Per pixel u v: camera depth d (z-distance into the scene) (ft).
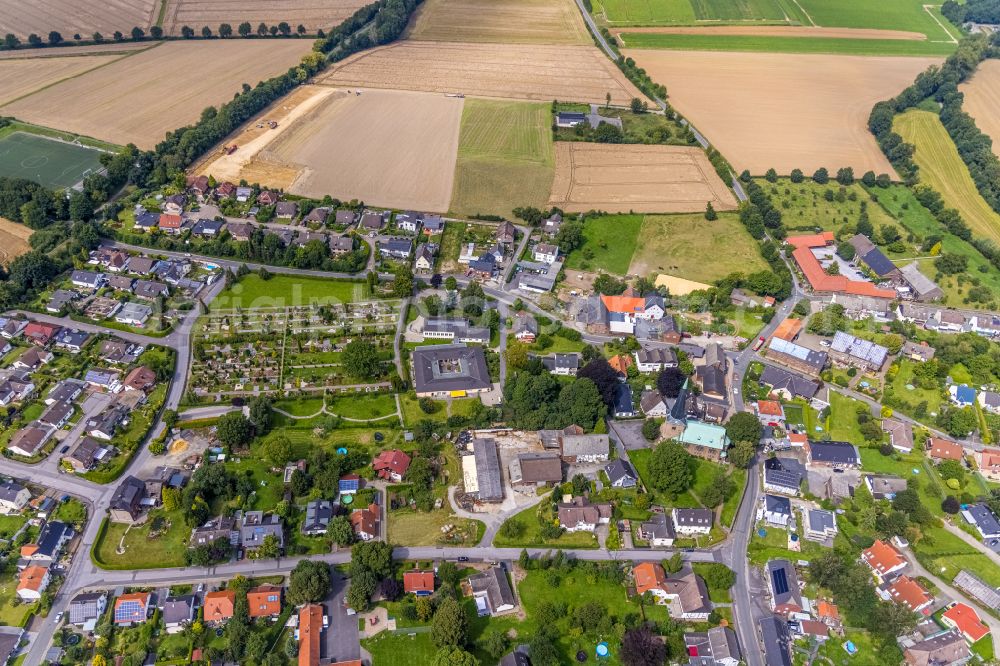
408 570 465.47
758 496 535.60
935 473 555.28
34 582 439.63
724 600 458.09
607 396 587.68
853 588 449.48
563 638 431.43
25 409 580.30
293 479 513.04
